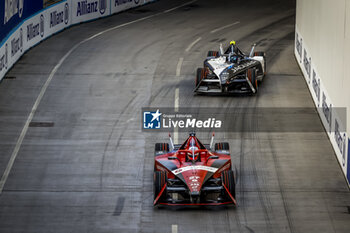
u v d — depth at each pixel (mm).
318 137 27344
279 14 53031
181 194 21359
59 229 20156
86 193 22641
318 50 30172
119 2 53062
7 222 20578
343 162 24000
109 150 26203
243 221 20516
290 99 31656
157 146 23891
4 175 23953
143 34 45500
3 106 30859
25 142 26891
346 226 20281
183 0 59625
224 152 23203
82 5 48500
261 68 33469
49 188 23000
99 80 34812
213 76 31875
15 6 37625
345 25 23688
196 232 19781
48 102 31500
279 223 20438
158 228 20078
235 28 47656
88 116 29750
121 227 20234
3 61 34938
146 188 23000
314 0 31672
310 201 21969
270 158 25344
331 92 26531
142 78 35094
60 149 26297
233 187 20781
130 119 29312
